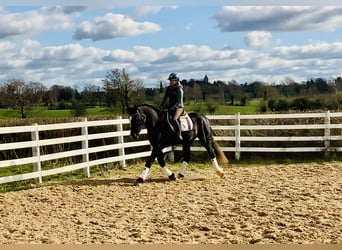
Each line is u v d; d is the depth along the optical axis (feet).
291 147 47.75
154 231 20.63
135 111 31.91
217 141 48.49
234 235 19.72
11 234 20.47
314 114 44.09
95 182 33.32
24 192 30.04
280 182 31.91
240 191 29.14
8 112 105.81
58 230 21.13
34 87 108.58
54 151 49.90
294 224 20.98
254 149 44.78
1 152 51.62
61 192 29.86
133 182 33.22
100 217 23.54
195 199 27.17
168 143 33.14
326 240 18.47
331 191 28.30
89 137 37.52
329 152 44.27
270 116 44.86
